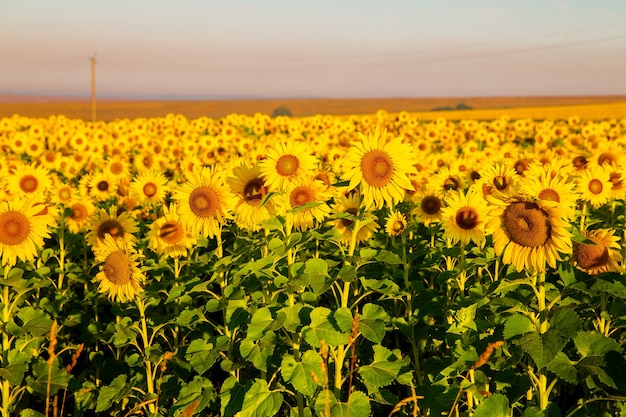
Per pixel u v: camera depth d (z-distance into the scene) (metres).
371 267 6.68
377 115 29.53
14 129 28.23
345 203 6.41
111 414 5.40
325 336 3.75
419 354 5.63
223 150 19.67
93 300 7.03
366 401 3.73
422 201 7.56
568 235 3.54
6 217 5.12
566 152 18.00
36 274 6.08
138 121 28.45
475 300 4.80
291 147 5.00
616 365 3.39
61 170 16.41
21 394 5.24
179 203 5.25
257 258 5.43
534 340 3.40
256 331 4.03
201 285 4.77
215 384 6.15
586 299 4.13
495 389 4.35
